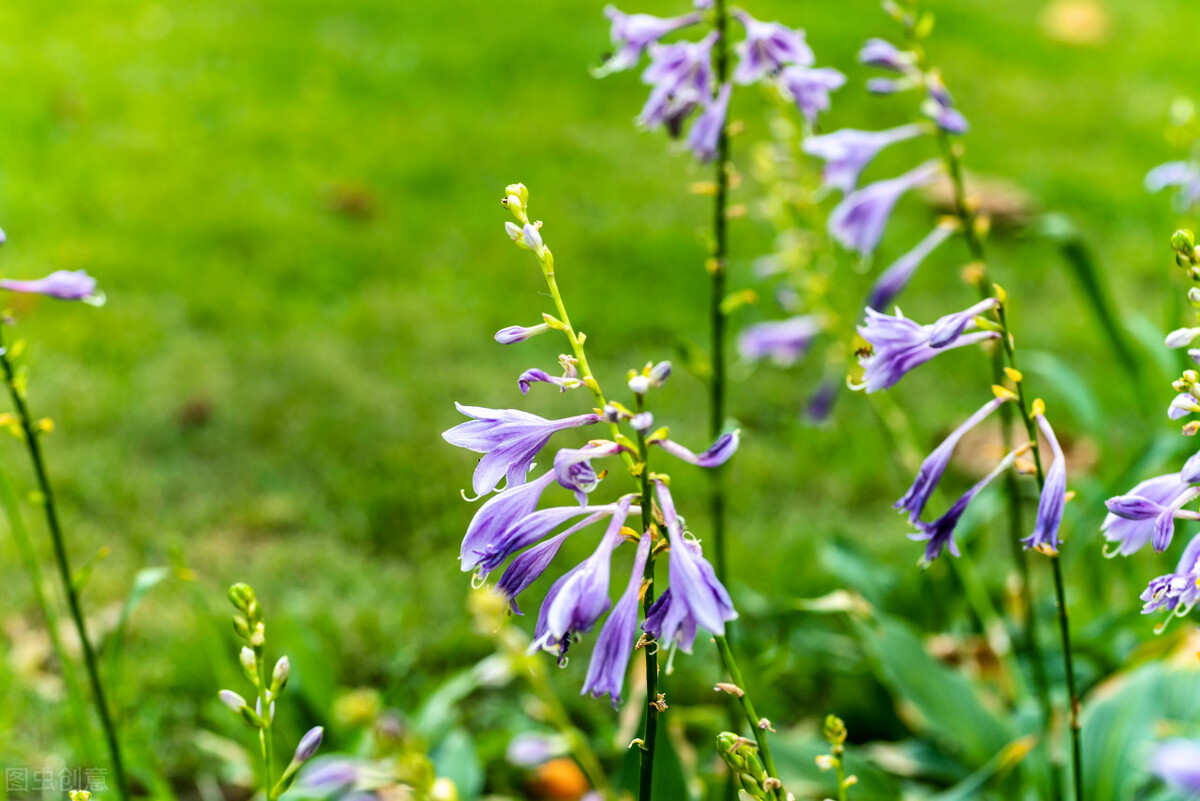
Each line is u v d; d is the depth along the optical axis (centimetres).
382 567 174
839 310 148
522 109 371
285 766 118
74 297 102
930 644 135
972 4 525
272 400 216
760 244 289
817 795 111
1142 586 140
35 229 275
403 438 207
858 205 114
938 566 141
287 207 296
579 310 252
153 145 328
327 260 273
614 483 196
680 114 110
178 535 179
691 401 224
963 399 223
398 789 106
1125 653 131
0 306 235
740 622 146
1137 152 372
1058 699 124
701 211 305
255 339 238
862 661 137
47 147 319
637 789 102
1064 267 279
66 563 103
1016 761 106
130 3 450
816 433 212
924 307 260
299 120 351
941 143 112
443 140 343
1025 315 259
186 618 156
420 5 463
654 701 84
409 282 267
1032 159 359
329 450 204
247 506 187
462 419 214
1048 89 432
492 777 135
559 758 134
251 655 88
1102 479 140
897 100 402
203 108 356
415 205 306
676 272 273
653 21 110
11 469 188
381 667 153
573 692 144
